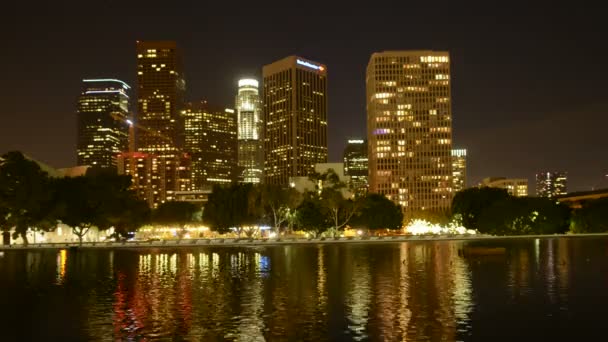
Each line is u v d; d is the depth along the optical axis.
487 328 34.50
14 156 137.12
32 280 61.84
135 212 172.62
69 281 60.50
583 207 199.38
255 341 31.92
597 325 35.19
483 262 78.94
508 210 183.62
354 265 75.50
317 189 181.38
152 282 58.12
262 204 169.88
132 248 132.00
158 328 35.22
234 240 150.62
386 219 197.50
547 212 188.12
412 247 122.38
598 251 102.31
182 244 141.25
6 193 136.88
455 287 51.88
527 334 33.06
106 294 49.81
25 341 32.62
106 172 171.00
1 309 42.56
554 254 94.38
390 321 36.56
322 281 57.28
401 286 52.78
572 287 51.59
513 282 55.31
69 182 152.62
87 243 147.62
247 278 60.75
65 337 33.41
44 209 142.75
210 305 43.00
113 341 32.34
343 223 181.12
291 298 46.06
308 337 32.66
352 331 33.97
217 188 179.12
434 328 34.59
